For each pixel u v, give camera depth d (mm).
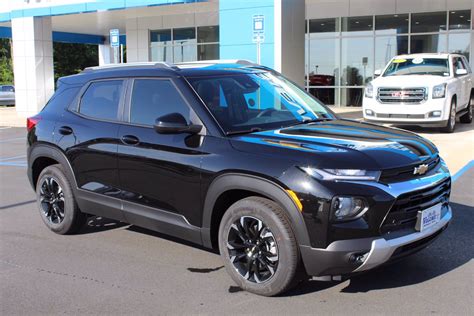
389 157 3980
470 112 15914
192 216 4578
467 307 3969
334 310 3957
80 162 5562
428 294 4211
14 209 7340
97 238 5883
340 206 3738
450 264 4848
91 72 5891
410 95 12828
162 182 4766
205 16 24250
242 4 14961
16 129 18828
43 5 21062
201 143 4500
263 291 4172
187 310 4023
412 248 4016
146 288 4461
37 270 4934
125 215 5184
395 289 4316
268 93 5215
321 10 21922
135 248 5508
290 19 14945
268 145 4180
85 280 4664
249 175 4090
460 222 6113
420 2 20172
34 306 4148
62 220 5934
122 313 3994
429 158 4293
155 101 5020
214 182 4332
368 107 13398
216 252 5344
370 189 3756
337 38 22016
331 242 3768
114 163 5188
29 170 6301
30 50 21922
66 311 4051
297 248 3953
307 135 4430
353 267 3797
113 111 5379
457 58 14875
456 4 19875
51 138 5863
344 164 3820
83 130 5539
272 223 4012
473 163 9508
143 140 4926
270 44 14672
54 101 6109
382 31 21266
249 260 4238
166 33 25547
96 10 19484
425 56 14344
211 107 4676
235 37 15227
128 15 24375
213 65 5363
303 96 5590
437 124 12898
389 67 14539
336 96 22438
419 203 4055
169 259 5160
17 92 22594
